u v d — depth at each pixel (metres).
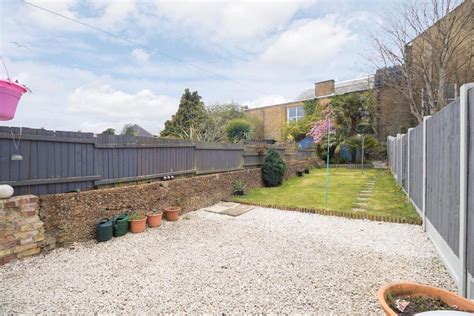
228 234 5.03
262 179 10.76
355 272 3.44
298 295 2.89
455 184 3.13
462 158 2.80
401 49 12.20
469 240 2.71
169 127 18.59
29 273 3.37
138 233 5.07
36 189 4.00
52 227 4.09
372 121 18.64
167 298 2.83
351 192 9.11
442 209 3.76
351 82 22.34
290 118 24.86
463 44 11.51
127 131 13.84
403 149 8.85
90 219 4.62
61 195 4.21
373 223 5.71
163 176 6.32
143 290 2.99
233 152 9.27
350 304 2.71
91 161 4.77
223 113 23.03
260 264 3.68
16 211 3.64
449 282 3.20
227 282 3.18
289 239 4.73
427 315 1.67
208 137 15.48
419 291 2.10
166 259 3.85
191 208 6.89
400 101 15.63
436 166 4.15
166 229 5.35
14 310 2.60
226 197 8.36
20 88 2.54
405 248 4.27
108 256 3.95
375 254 4.04
